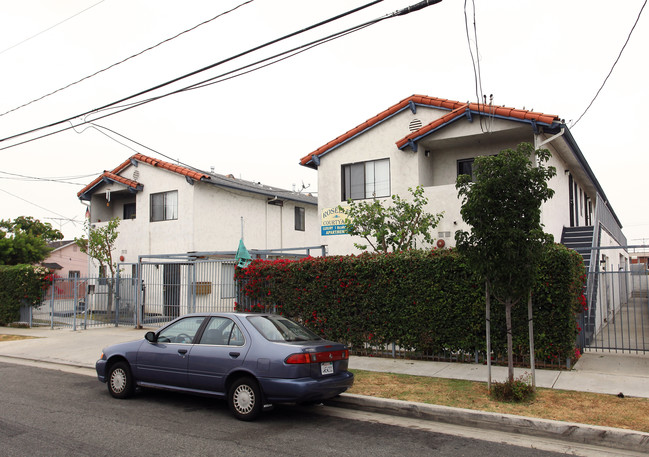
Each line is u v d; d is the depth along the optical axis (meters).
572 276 9.03
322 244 17.61
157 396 8.31
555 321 9.13
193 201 22.28
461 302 9.97
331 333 11.64
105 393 8.59
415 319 10.48
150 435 6.11
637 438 5.70
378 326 10.98
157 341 7.95
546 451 5.65
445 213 15.02
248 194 25.47
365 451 5.59
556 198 15.34
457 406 7.03
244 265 13.47
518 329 9.47
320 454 5.47
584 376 8.64
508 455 5.50
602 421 6.23
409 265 10.60
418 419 7.05
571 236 15.77
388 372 9.41
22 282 19.23
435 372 9.30
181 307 16.48
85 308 18.08
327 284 11.70
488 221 7.38
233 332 7.26
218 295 15.32
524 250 7.19
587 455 5.53
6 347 14.26
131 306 18.09
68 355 12.73
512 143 15.50
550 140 13.56
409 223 13.88
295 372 6.53
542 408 6.83
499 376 8.81
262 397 6.72
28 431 6.26
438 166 16.64
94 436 6.05
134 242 23.78
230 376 7.00
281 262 12.59
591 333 11.66
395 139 16.39
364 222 14.05
